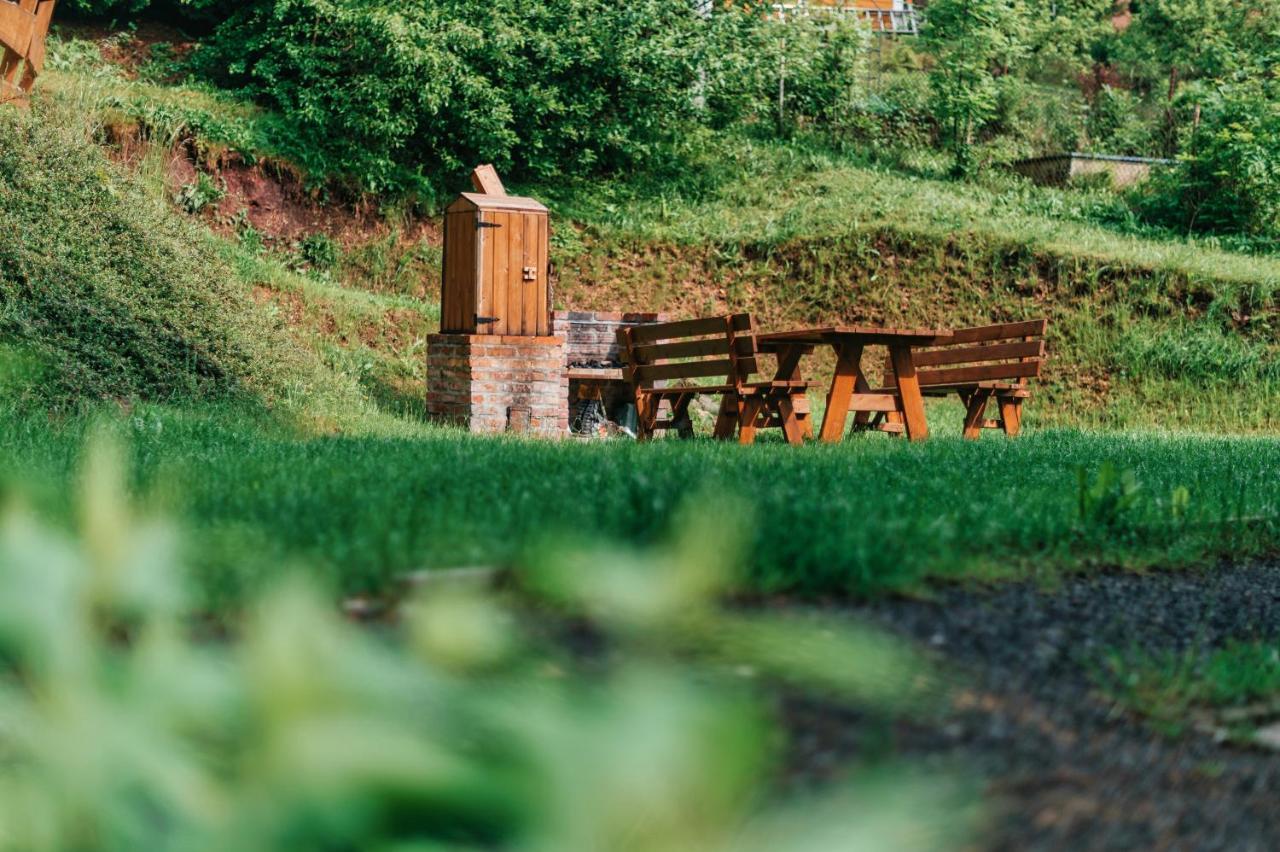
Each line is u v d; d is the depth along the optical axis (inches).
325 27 714.2
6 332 338.6
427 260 684.7
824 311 694.5
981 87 939.3
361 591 104.7
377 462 197.3
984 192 847.1
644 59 783.1
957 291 700.7
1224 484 240.4
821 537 132.7
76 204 424.5
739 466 203.6
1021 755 86.0
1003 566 149.5
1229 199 814.5
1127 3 1348.4
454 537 122.9
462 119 727.7
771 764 69.3
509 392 432.5
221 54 746.2
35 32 499.2
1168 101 1041.5
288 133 677.3
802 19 917.2
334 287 594.9
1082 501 180.4
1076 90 1104.2
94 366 350.9
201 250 478.6
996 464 256.7
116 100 631.8
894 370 401.4
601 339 520.1
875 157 898.7
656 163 805.9
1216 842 77.2
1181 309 681.0
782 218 746.2
